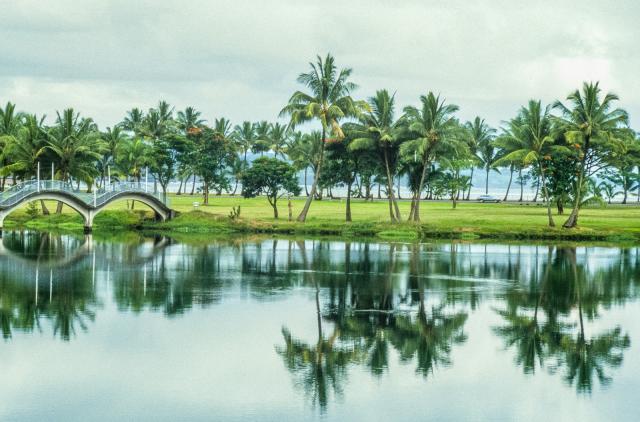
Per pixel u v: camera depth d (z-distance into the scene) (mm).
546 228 79750
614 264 53969
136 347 27672
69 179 90500
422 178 82938
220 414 21203
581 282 44781
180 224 83375
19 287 40125
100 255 56375
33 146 85688
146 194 83688
